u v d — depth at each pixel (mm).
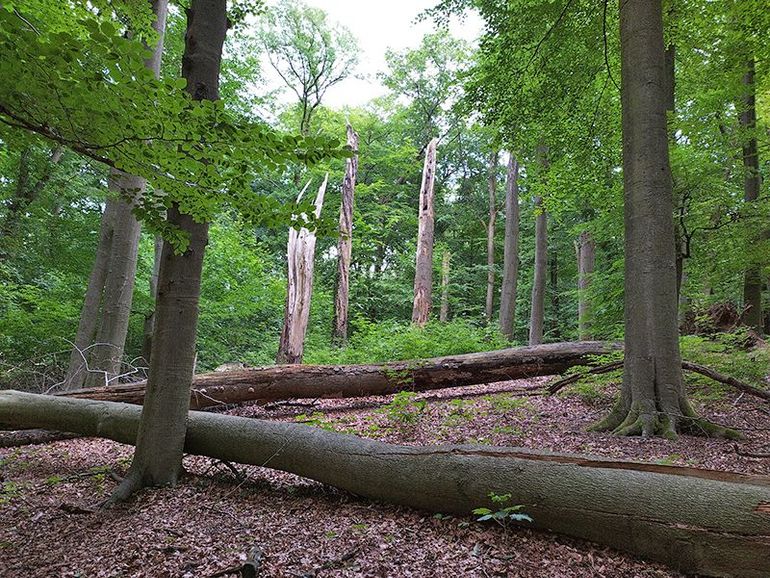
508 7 8539
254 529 3035
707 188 8781
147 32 6672
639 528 2436
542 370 7730
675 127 8898
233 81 13195
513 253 18703
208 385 6766
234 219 17234
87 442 5746
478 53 10531
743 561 2180
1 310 10398
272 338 16531
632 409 4902
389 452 3432
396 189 26141
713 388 6480
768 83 10430
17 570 2641
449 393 7973
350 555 2631
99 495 3785
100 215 13281
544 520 2723
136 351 12836
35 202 11625
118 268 8117
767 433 4742
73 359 9352
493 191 25531
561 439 4672
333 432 3863
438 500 3088
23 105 2477
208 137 2508
